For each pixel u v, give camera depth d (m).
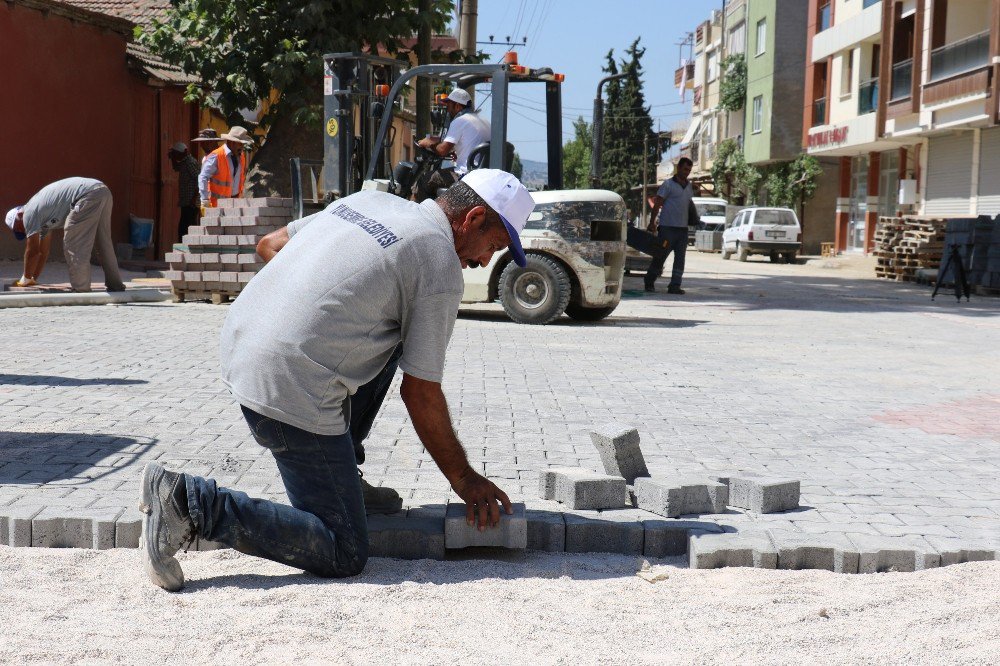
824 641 3.26
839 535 4.24
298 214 13.52
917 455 6.07
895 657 3.13
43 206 12.34
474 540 4.05
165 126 21.78
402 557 4.06
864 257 38.62
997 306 18.36
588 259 12.81
